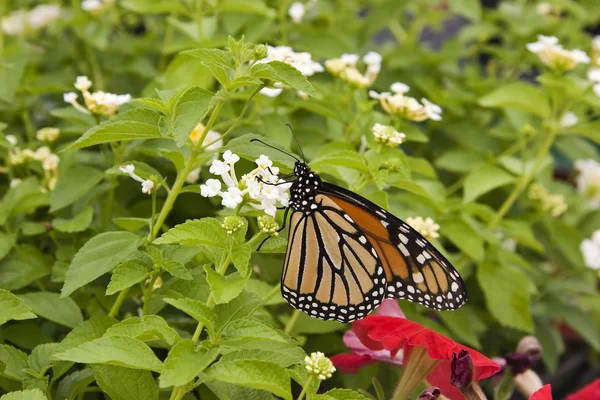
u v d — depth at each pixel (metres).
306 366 0.34
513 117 0.51
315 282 0.38
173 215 0.45
